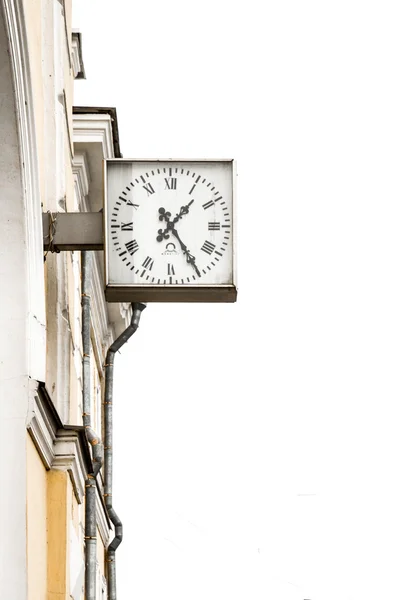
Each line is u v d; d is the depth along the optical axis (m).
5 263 10.34
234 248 11.17
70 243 11.03
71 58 13.99
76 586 12.72
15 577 10.05
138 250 11.12
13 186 10.27
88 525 12.98
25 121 10.12
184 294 11.15
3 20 9.50
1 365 10.26
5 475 10.14
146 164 11.24
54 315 12.17
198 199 11.23
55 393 12.23
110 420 16.44
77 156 17.30
